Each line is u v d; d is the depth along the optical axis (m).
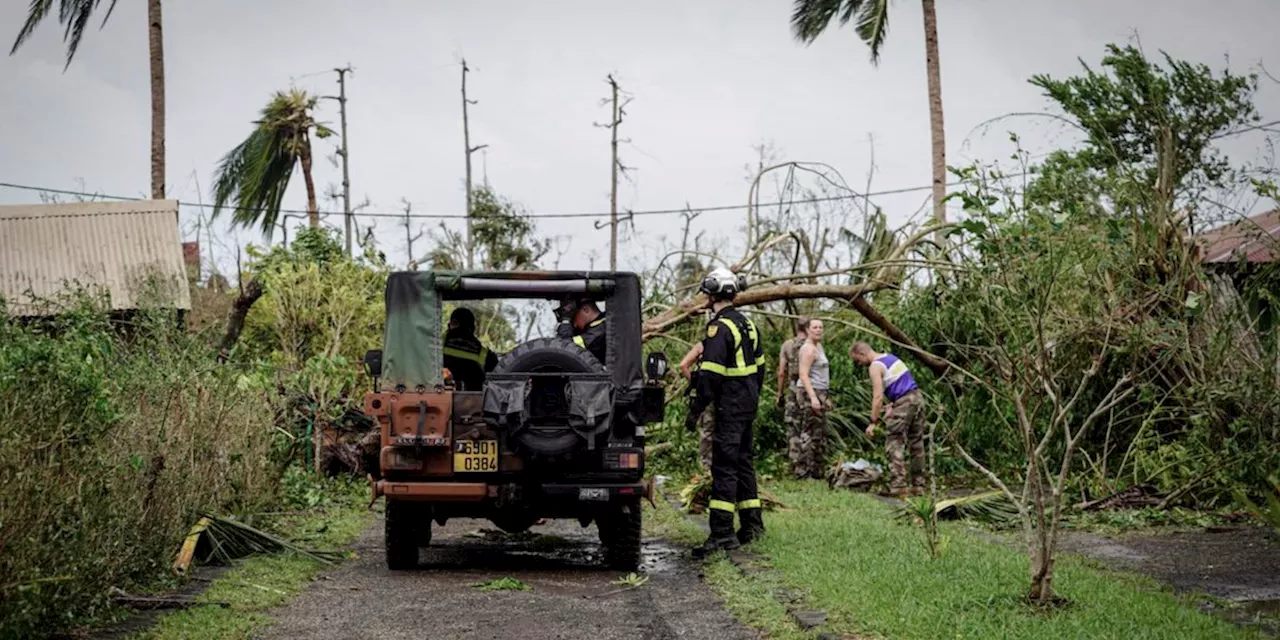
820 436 16.16
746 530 10.41
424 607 7.86
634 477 9.37
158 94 29.66
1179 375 13.42
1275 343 12.43
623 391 9.54
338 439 14.63
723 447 10.08
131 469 7.70
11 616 5.79
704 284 10.49
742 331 10.19
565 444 8.96
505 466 9.24
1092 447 14.59
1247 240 13.25
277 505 11.89
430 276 9.63
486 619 7.49
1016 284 7.71
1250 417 12.30
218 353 11.63
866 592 7.64
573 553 10.68
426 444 9.18
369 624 7.30
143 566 8.03
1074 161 11.99
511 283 9.71
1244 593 8.23
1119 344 12.40
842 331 18.89
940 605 7.19
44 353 6.42
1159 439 13.48
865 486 15.02
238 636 6.79
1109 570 9.07
